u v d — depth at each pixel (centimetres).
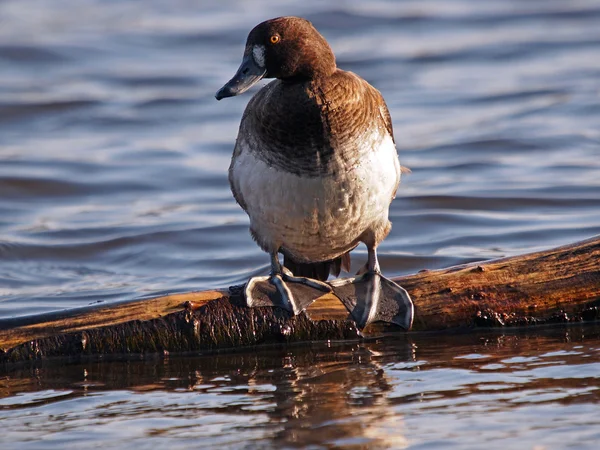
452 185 1753
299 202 953
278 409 793
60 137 2208
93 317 981
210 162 1975
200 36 3116
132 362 966
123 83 2653
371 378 869
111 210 1686
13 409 826
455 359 916
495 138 2052
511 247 1405
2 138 2194
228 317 984
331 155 932
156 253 1454
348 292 1018
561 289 1016
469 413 753
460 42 3014
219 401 825
